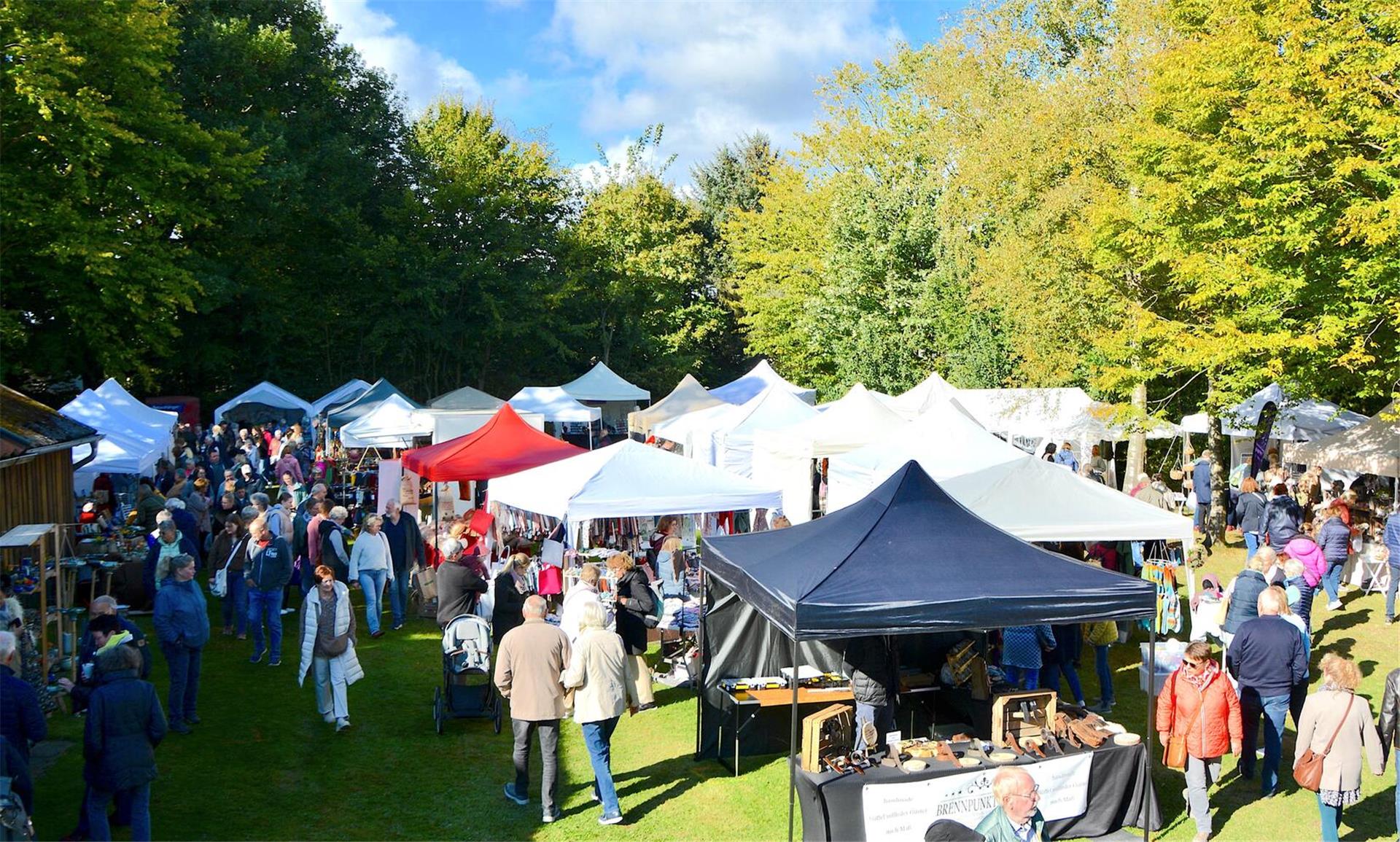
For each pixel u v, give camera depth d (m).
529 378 43.78
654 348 44.62
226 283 29.78
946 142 29.58
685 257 46.41
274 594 11.43
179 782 8.05
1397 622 13.30
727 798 8.00
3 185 22.61
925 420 14.34
